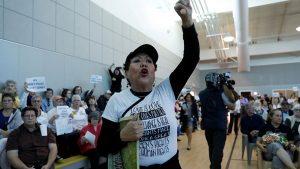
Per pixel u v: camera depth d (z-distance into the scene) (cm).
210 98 393
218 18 1236
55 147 331
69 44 580
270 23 1442
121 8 818
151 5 1073
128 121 113
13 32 445
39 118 382
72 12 594
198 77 1925
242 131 547
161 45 1155
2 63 423
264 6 1153
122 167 113
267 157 414
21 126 318
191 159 564
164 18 1226
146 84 128
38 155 313
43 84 417
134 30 895
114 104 126
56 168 342
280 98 1031
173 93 132
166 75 1200
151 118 120
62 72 555
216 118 381
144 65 127
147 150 117
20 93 452
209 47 1816
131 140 111
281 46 1655
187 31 129
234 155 604
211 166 371
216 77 392
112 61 749
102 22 709
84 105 548
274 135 418
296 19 1374
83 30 629
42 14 509
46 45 516
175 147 124
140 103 124
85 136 409
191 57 130
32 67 480
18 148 306
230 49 1739
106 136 120
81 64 616
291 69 1788
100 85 685
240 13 933
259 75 1859
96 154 406
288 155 390
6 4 434
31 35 481
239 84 1897
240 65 1462
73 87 585
